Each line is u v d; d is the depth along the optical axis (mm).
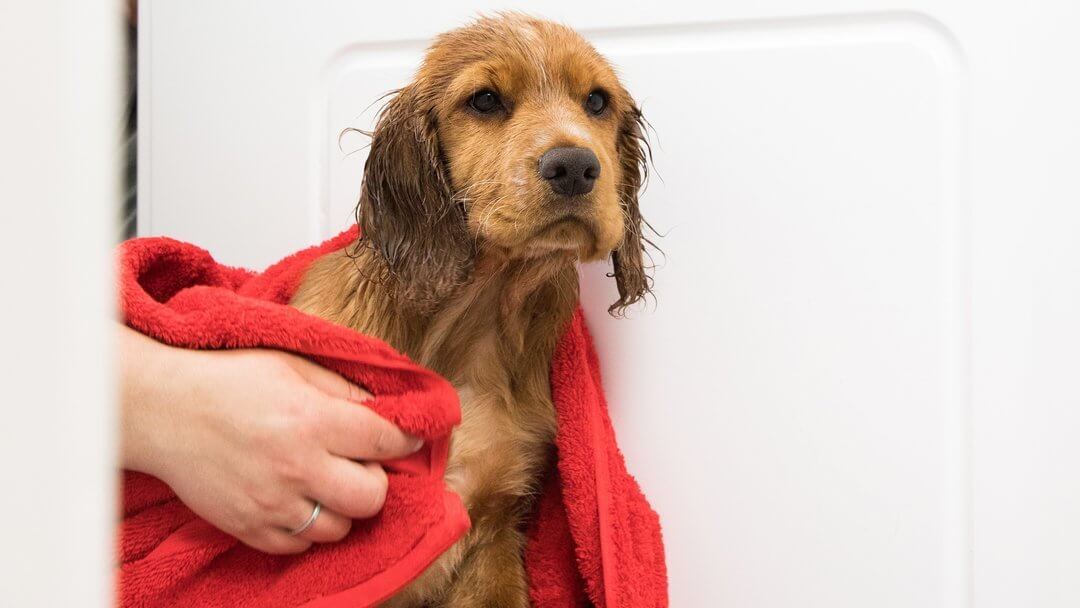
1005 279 1296
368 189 1315
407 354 1279
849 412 1341
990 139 1295
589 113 1312
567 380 1313
